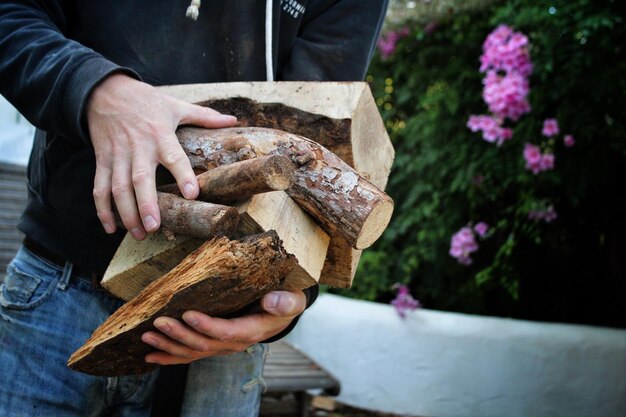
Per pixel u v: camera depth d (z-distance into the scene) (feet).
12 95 1.91
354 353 5.67
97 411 2.24
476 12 6.32
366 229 1.74
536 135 5.57
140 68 2.13
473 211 6.06
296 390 4.40
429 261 6.26
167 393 2.27
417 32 6.65
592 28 5.19
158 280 1.66
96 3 2.11
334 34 2.41
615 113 5.40
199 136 1.86
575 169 5.44
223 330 1.65
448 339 5.38
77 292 2.15
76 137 1.87
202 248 1.59
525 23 5.50
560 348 5.23
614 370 5.19
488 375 5.30
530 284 6.08
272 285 1.63
